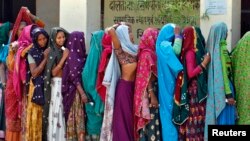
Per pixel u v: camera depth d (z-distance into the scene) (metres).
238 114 4.88
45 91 5.46
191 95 4.87
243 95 4.81
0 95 6.28
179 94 4.85
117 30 5.09
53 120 5.43
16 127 5.92
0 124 6.33
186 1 6.24
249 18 6.73
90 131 5.36
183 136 4.90
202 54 4.91
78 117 5.34
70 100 5.34
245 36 4.85
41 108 5.56
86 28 6.29
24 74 5.63
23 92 5.71
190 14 6.20
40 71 5.47
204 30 5.74
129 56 5.09
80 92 5.29
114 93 5.11
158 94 4.98
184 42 4.91
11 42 6.08
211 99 4.79
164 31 4.97
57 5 8.45
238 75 4.86
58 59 5.42
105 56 5.16
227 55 4.84
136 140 5.05
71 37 5.37
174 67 4.78
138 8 6.69
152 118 4.96
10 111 5.89
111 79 5.10
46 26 8.48
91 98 5.31
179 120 4.85
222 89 4.75
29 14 6.16
